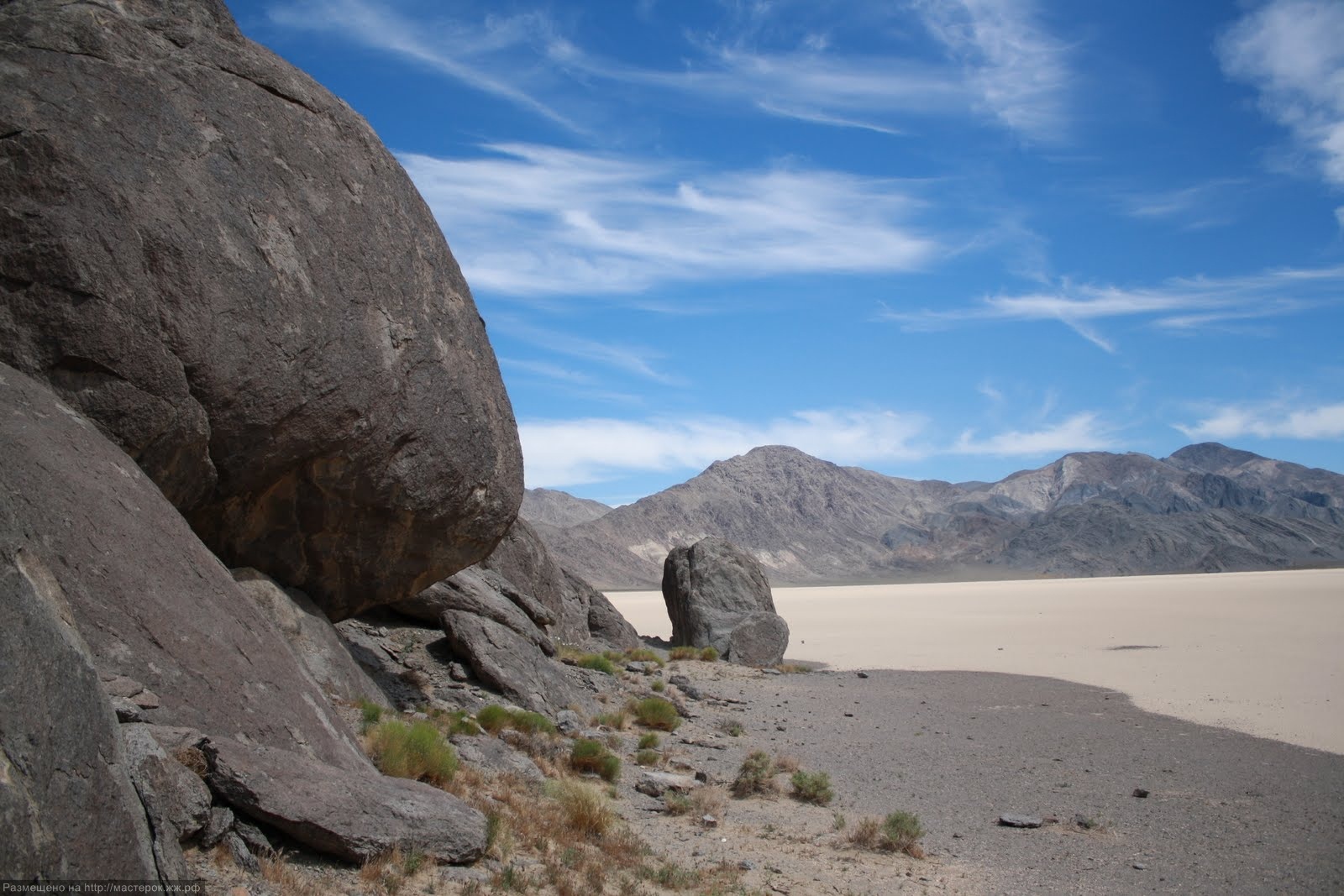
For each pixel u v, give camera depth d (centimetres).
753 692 2988
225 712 906
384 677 1867
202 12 1348
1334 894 1181
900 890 1154
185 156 1198
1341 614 6812
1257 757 2070
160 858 657
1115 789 1772
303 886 766
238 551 1476
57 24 1168
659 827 1362
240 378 1205
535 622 2692
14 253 1050
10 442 895
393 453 1484
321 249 1335
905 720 2600
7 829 543
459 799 1070
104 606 867
